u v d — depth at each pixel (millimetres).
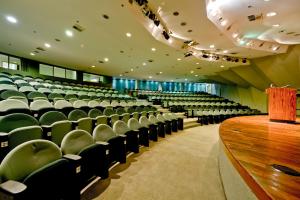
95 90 9086
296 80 8398
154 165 2865
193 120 7980
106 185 2154
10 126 2168
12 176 1322
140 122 4020
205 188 2205
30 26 5047
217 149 4016
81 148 2051
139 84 16594
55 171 1449
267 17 5145
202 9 4328
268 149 1579
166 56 7984
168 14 4695
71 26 5027
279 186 898
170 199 1932
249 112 10234
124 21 4676
